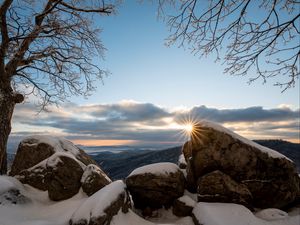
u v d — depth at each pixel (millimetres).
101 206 3521
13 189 4441
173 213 4152
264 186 4195
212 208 3725
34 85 7418
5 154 6422
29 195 4633
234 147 4309
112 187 3926
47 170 4816
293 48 3150
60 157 4836
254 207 4207
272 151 4402
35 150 5629
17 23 6949
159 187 4258
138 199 4375
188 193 4473
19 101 6492
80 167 4859
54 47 7082
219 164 4285
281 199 4211
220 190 3998
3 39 6277
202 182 4109
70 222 3605
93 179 4562
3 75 6277
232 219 3494
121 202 3791
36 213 4199
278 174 4258
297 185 4387
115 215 3629
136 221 3768
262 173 4234
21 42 6789
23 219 3898
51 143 5773
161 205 4305
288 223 3559
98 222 3371
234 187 4051
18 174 5219
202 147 4406
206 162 4332
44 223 3641
